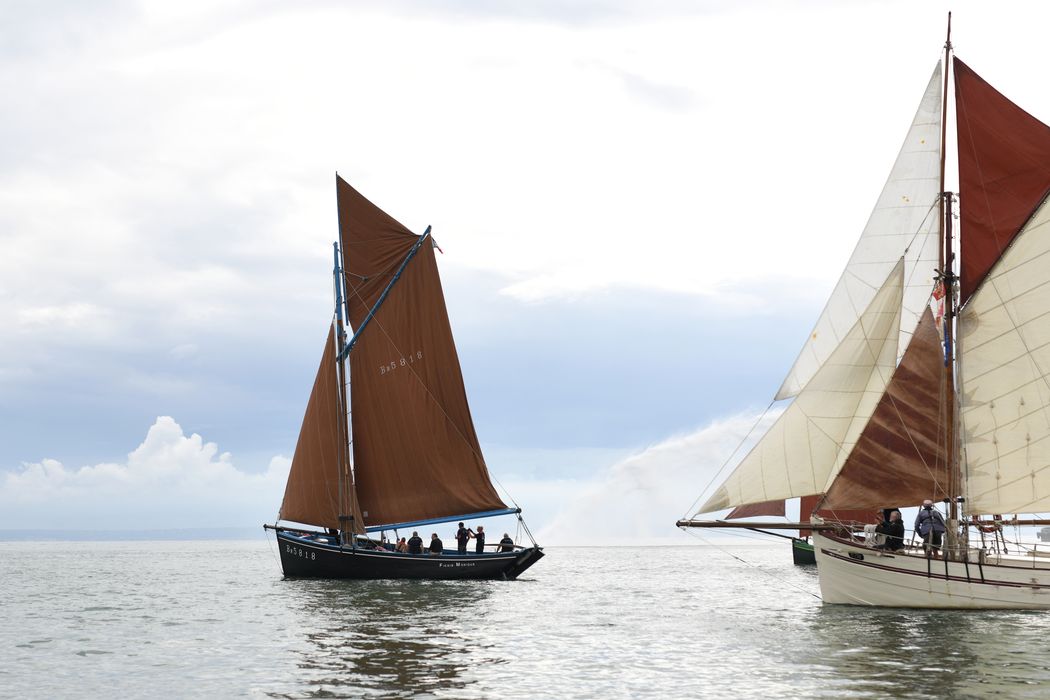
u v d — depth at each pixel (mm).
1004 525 42750
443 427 65500
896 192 46781
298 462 65688
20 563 120062
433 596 54969
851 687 28141
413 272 65438
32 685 30094
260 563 117438
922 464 43219
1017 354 41938
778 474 44656
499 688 28656
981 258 42531
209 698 27797
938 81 46062
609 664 32344
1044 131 41094
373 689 28641
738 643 36469
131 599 59406
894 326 44625
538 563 102312
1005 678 29031
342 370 65500
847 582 44344
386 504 65688
